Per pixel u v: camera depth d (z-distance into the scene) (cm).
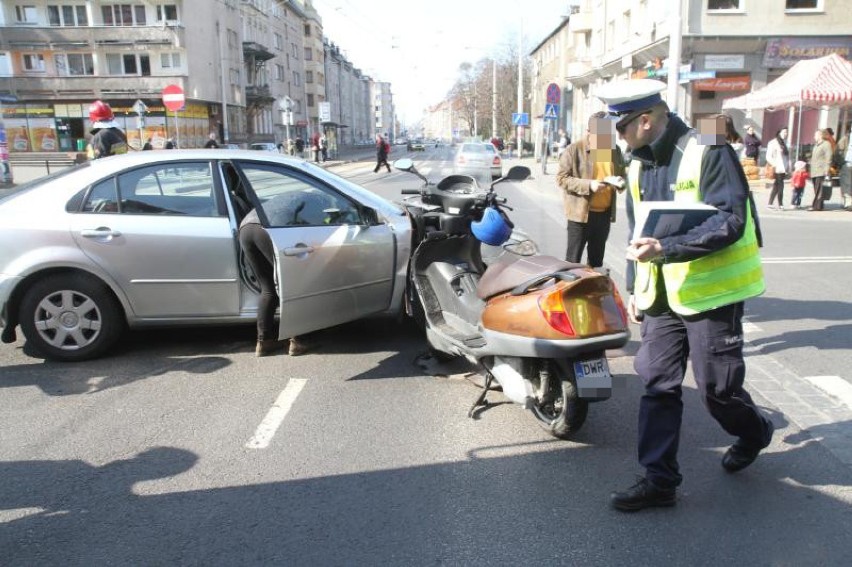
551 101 2762
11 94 5222
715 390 321
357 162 4794
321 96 9912
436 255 511
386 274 562
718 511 327
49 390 485
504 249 475
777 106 2084
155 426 426
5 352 569
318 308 529
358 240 541
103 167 542
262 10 7200
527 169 538
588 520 321
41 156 4866
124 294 531
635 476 365
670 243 288
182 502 338
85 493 346
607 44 3966
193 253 534
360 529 314
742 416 331
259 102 7044
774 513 325
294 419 438
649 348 328
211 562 289
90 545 301
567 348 369
